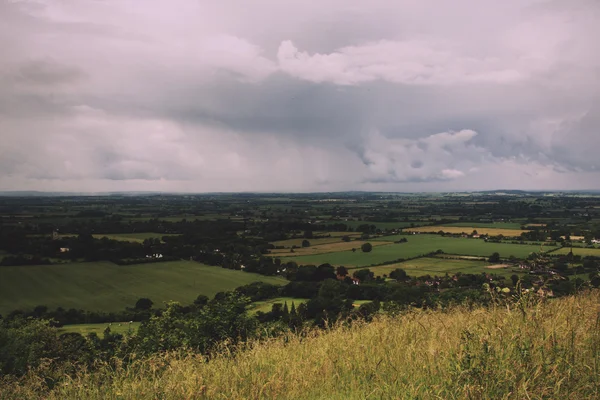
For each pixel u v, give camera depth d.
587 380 4.73
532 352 5.18
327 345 7.75
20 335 14.92
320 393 5.62
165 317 16.16
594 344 5.51
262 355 7.61
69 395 6.82
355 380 5.88
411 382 5.26
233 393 5.59
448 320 8.35
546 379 4.70
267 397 5.59
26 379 7.98
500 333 5.79
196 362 7.51
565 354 5.16
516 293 6.91
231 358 7.71
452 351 5.80
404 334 7.58
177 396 5.91
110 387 6.69
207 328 11.36
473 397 4.48
